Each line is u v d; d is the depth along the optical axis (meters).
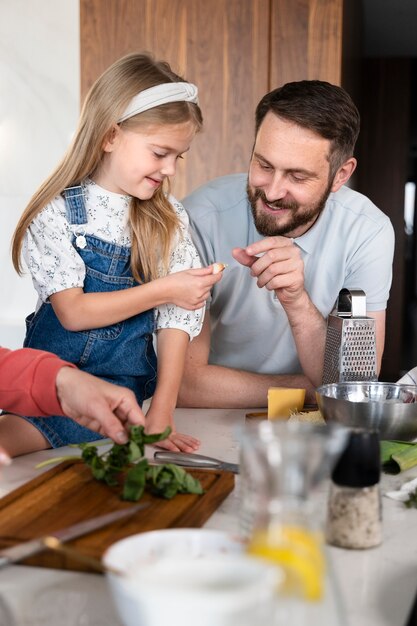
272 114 1.70
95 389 1.19
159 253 1.77
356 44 4.60
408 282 13.69
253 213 1.81
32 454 1.42
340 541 0.97
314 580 0.66
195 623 0.63
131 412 1.20
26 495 1.09
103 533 0.94
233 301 2.00
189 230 1.93
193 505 1.05
